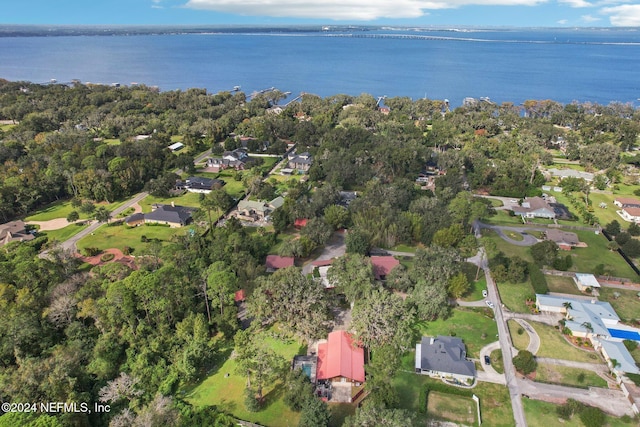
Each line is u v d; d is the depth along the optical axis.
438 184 168.50
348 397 77.69
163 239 137.38
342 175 177.88
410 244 134.25
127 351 84.69
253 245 121.62
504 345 90.44
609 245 130.25
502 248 132.00
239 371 78.50
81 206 153.38
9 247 121.75
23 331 81.56
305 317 92.31
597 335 90.44
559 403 76.06
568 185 174.00
